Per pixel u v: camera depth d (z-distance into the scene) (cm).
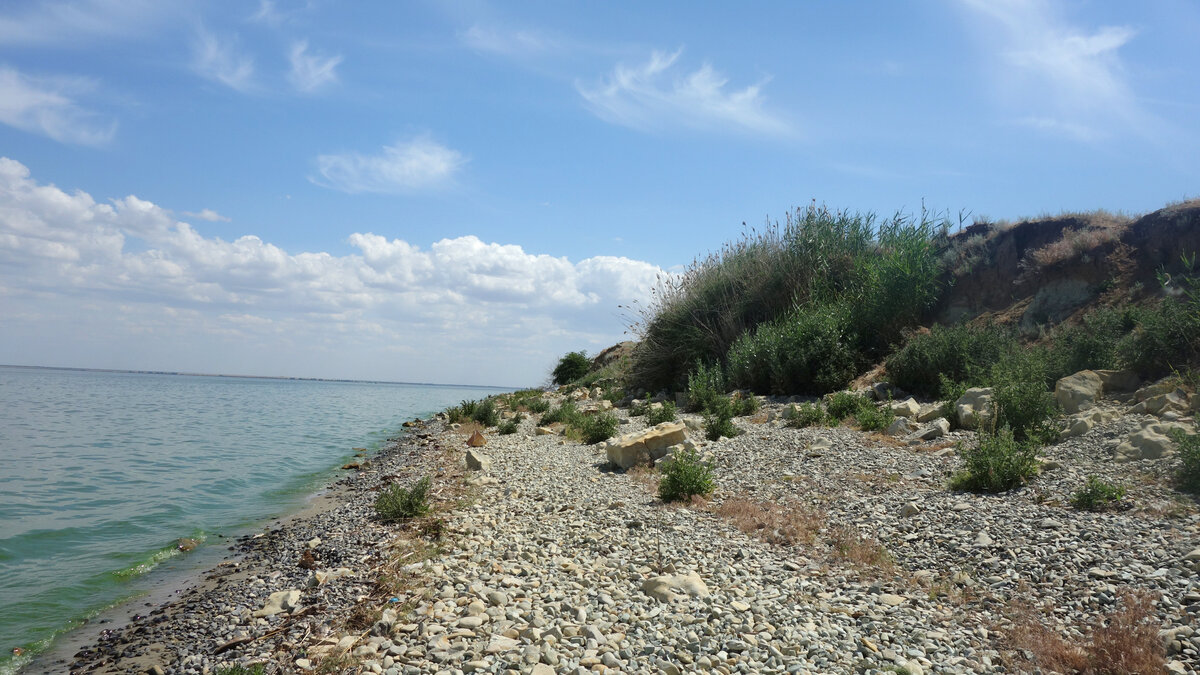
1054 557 636
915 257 2025
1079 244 1767
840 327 1969
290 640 600
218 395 7200
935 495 884
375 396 9144
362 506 1233
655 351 2591
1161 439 870
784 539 798
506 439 1989
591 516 951
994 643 512
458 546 825
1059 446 1020
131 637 659
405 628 571
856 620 569
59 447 2080
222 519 1212
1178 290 1447
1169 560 589
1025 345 1675
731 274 2516
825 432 1370
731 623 561
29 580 846
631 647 518
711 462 1070
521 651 507
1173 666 435
